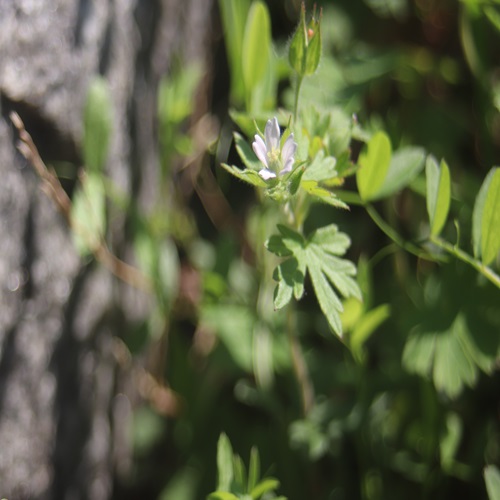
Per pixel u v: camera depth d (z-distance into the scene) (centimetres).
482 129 63
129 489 63
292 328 58
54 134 58
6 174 56
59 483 60
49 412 59
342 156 54
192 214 65
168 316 61
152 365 62
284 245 53
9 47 56
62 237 58
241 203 65
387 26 65
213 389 62
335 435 59
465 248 59
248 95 59
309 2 64
